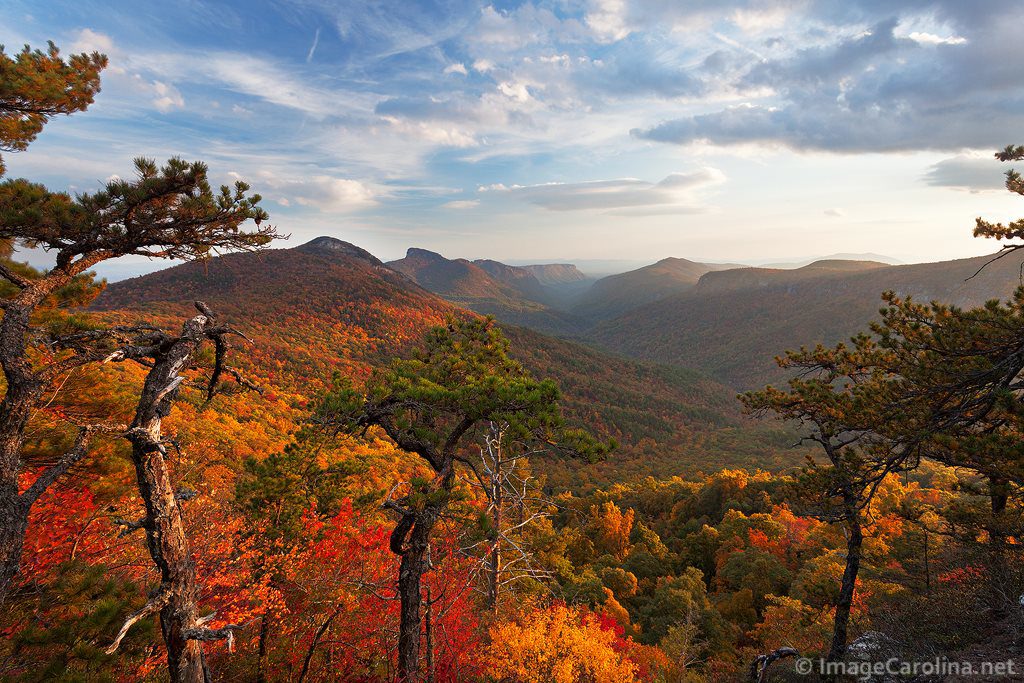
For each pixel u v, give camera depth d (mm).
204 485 15938
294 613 12422
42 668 4809
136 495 10883
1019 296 8586
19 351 6160
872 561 23281
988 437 8500
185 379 6520
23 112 7711
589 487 100188
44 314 8039
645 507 76812
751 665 16672
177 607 5953
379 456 44438
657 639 28312
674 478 106188
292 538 14852
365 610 12586
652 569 44375
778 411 13695
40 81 7281
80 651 5055
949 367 8977
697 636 27406
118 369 34062
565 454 8008
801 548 41156
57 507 8945
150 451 6004
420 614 8430
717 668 21734
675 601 31188
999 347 8586
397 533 8008
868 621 14336
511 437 7578
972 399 9109
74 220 6770
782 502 55406
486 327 10586
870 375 12078
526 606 14930
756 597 34656
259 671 10008
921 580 13609
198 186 7492
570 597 27938
